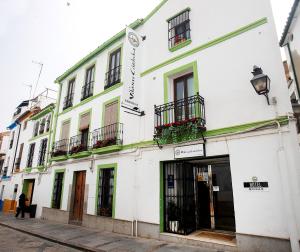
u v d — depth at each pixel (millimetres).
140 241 7113
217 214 7605
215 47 7316
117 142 9367
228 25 7227
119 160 9312
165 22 9195
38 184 15039
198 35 7926
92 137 11047
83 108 12508
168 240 6969
